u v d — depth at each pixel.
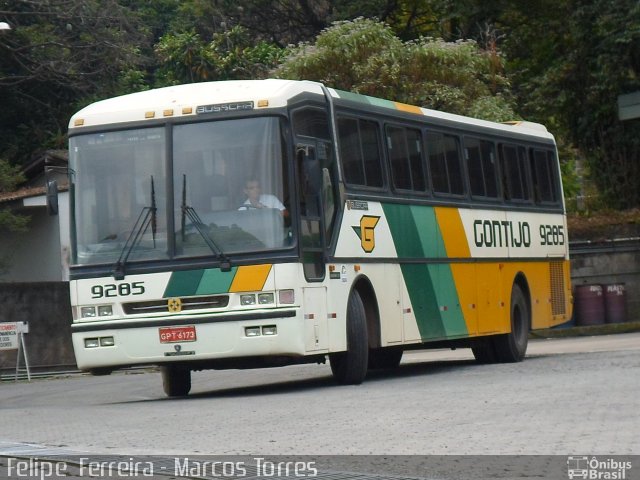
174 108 25.08
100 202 25.20
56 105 72.50
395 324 28.03
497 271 33.53
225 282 24.28
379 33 54.38
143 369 44.47
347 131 27.05
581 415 18.30
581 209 62.41
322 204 25.50
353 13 78.50
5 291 44.88
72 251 25.22
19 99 71.50
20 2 68.00
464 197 32.16
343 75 54.47
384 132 28.69
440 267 30.34
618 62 58.94
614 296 54.31
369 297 27.28
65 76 69.00
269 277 24.14
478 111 52.19
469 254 31.94
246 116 24.77
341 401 22.19
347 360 26.36
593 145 61.78
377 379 28.77
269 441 16.83
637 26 57.66
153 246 24.70
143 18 88.56
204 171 24.75
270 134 24.62
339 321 25.64
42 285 45.53
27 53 68.56
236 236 24.39
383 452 15.41
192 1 84.88
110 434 18.45
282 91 24.94
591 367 28.27
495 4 65.88
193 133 24.91
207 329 24.17
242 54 72.44
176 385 27.91
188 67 72.31
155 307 24.66
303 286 24.34
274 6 83.69
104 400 28.39
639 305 55.78
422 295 29.36
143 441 17.36
